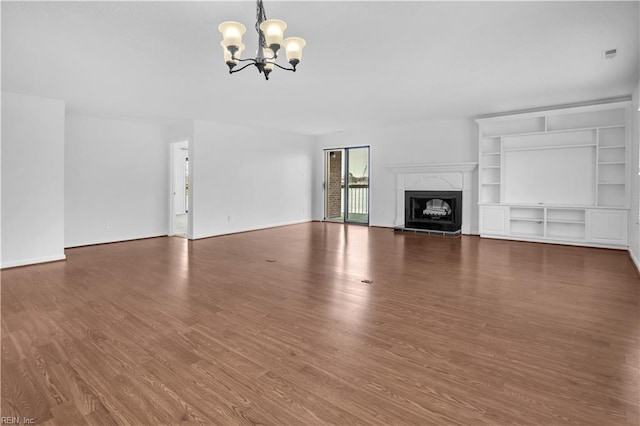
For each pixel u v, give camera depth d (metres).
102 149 6.62
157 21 2.86
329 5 2.63
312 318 2.91
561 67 4.14
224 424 1.62
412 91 5.13
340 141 9.57
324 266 4.76
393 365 2.15
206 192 7.30
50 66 3.85
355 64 3.95
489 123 7.02
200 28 2.98
